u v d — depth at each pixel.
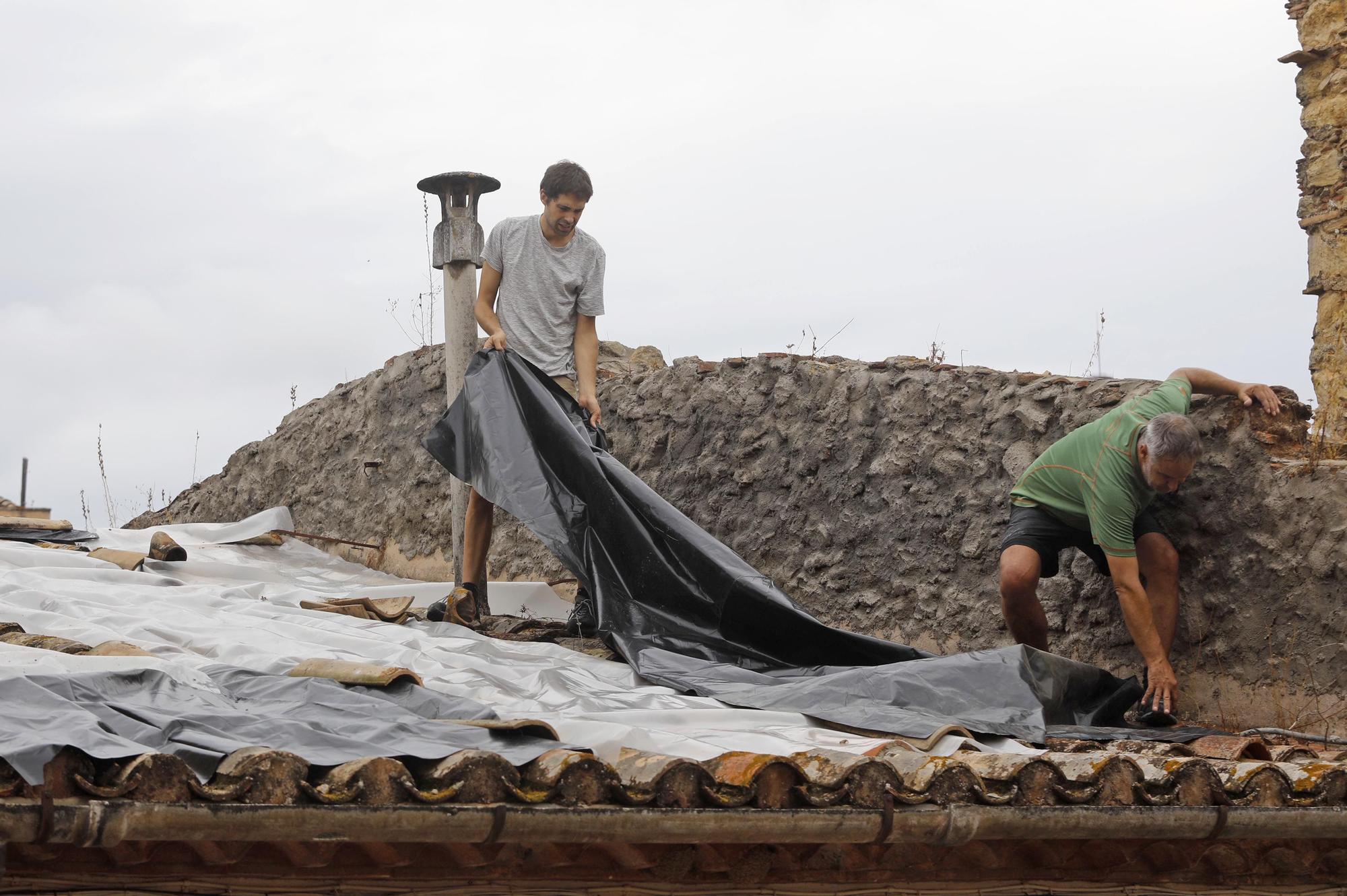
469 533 6.60
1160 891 3.53
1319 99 7.25
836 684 4.72
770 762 2.90
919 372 6.74
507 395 6.28
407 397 9.51
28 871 2.43
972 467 6.35
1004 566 5.27
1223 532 5.24
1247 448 5.21
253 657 4.60
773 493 7.26
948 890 3.30
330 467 10.05
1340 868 3.72
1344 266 7.11
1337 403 7.06
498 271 6.60
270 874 2.64
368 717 3.47
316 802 2.48
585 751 2.83
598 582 5.75
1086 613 5.75
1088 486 5.04
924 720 4.30
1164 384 5.29
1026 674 4.65
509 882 2.87
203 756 2.70
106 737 2.63
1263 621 5.07
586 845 2.89
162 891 2.53
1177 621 5.27
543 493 6.00
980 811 3.03
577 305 6.64
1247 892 3.62
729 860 3.05
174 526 8.96
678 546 5.79
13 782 2.34
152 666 4.03
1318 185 7.24
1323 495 4.93
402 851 2.74
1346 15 7.08
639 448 8.07
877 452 6.82
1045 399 6.09
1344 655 4.77
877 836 2.95
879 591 6.66
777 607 5.48
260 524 9.23
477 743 3.09
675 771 2.82
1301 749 4.09
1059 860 3.39
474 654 5.45
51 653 4.13
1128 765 3.23
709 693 4.88
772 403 7.38
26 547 7.18
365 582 7.85
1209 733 4.66
